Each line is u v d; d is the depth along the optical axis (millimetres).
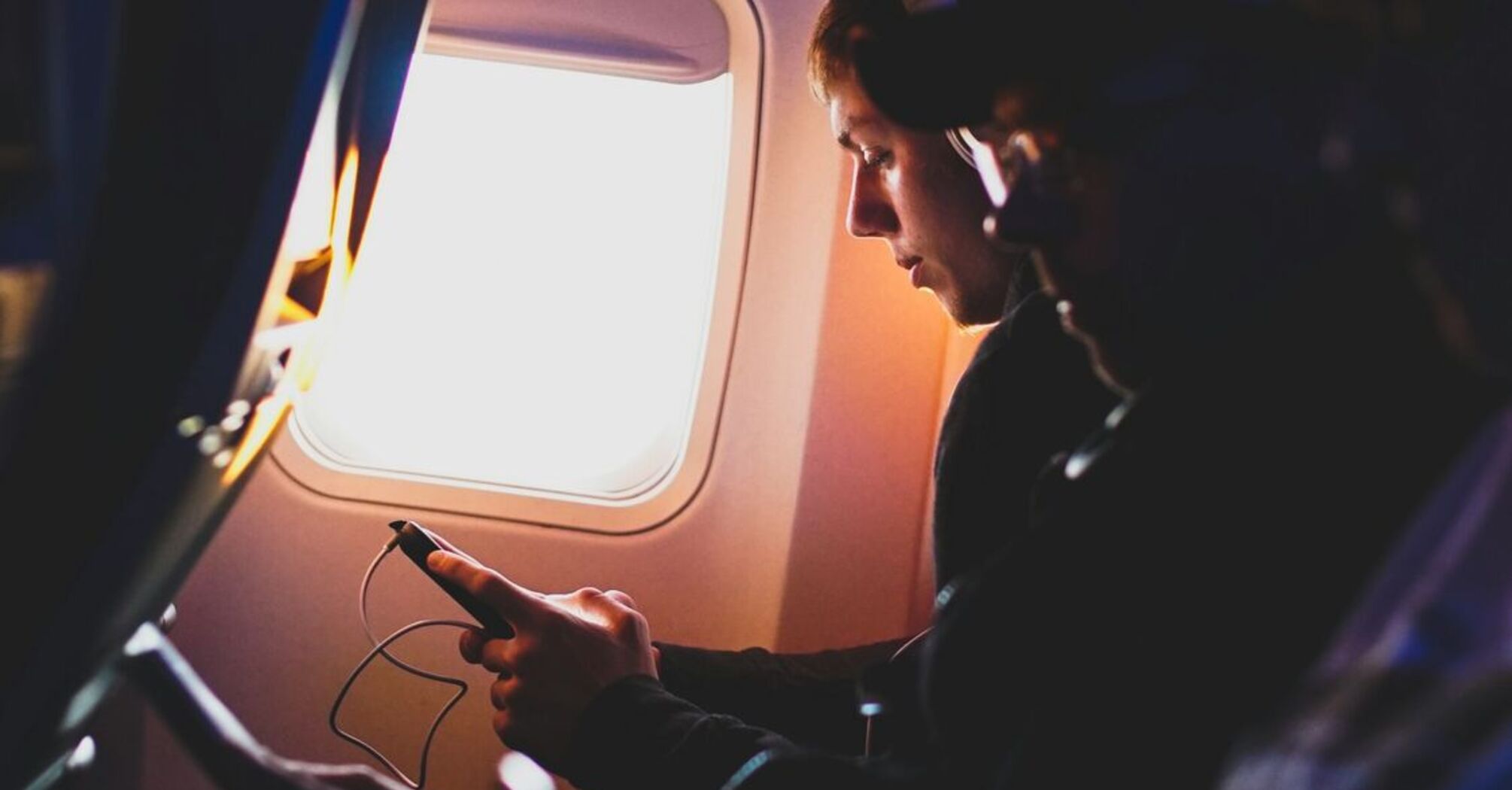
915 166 1512
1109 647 761
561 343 1949
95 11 714
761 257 1911
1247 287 730
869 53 868
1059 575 792
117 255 776
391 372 1959
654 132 1899
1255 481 712
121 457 786
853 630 1962
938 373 1947
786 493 1952
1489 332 966
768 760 1098
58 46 702
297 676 1998
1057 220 787
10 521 782
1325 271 707
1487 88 966
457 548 1964
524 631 1445
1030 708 796
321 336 1189
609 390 1963
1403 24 668
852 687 1757
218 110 785
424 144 1893
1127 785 731
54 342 749
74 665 857
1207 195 737
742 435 1952
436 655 2006
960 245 1522
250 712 2004
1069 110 775
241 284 799
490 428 1974
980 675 812
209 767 908
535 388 1962
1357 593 687
